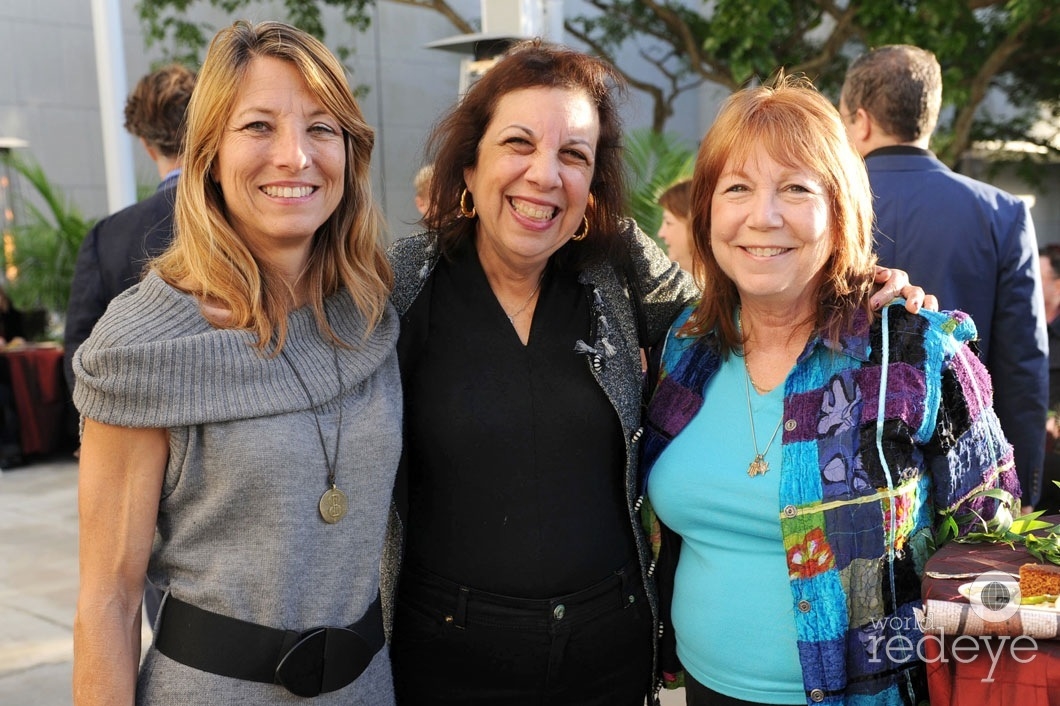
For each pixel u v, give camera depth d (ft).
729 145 5.75
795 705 5.72
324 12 37.86
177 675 4.81
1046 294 14.06
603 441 6.20
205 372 4.76
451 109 6.34
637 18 33.22
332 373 5.16
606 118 6.27
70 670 12.34
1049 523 5.65
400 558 6.10
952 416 5.59
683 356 6.46
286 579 4.83
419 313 6.22
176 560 4.90
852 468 5.52
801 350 5.96
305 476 4.90
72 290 9.95
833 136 5.69
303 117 5.08
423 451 6.06
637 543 6.39
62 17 35.96
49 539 18.11
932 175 8.66
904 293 5.82
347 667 4.99
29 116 35.45
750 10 25.08
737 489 5.81
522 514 5.99
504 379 6.08
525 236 5.92
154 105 10.12
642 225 18.34
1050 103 31.99
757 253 5.68
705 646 5.97
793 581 5.59
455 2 40.55
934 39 24.66
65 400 24.97
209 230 4.94
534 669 6.04
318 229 5.46
